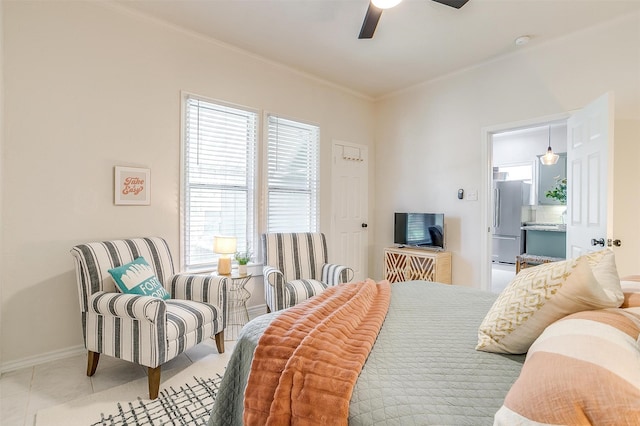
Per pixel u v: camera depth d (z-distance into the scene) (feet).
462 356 3.73
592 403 1.97
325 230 14.03
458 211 12.88
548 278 3.71
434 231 13.09
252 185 11.82
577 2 8.41
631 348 2.50
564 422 1.98
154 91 9.58
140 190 9.33
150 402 6.37
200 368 7.75
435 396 2.93
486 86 12.01
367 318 4.70
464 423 2.55
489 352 3.84
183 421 5.81
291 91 12.76
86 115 8.49
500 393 2.97
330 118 14.15
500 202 22.43
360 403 2.92
